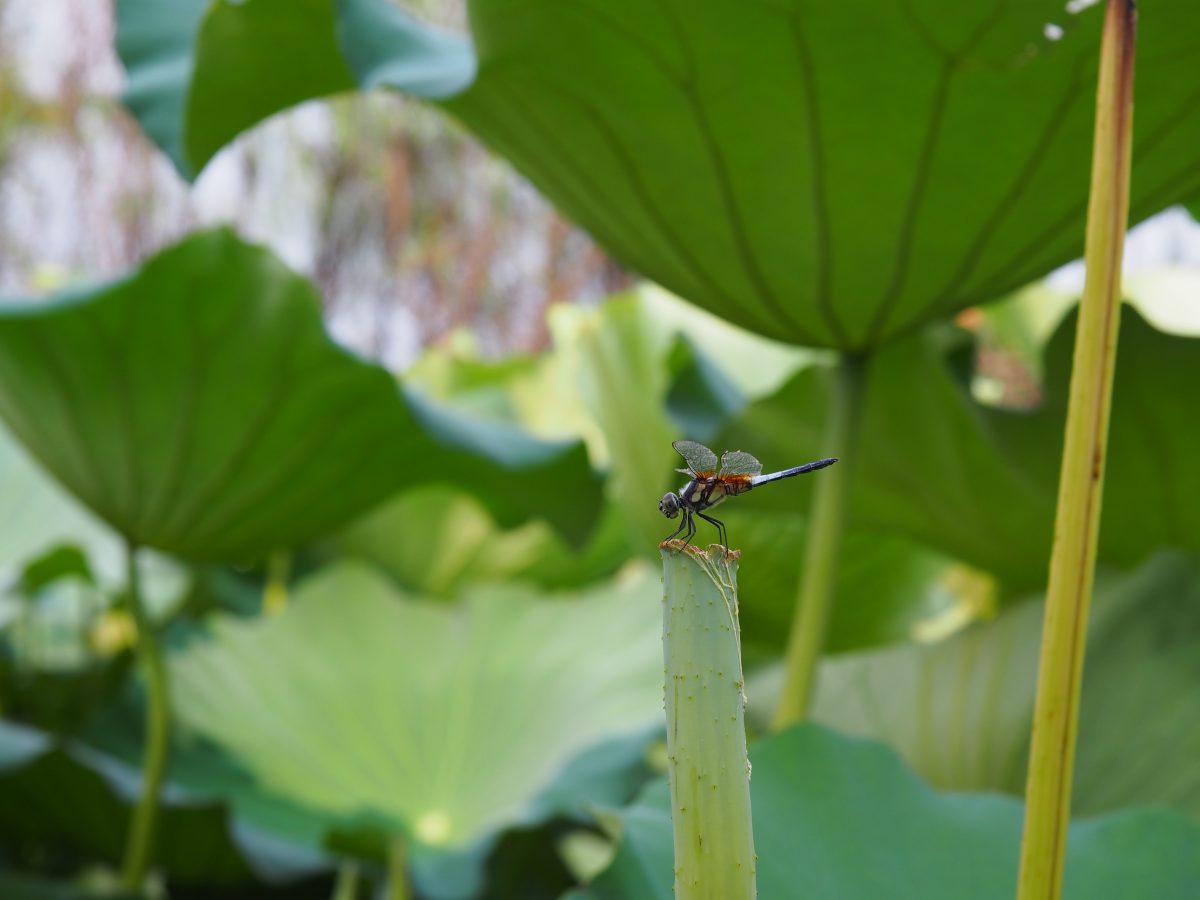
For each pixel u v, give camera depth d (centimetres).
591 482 131
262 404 115
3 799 129
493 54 85
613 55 84
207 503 121
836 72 82
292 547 133
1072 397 68
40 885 115
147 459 118
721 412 125
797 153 85
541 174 92
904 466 119
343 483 125
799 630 95
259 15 90
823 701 126
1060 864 67
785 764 84
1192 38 79
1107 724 108
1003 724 115
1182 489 112
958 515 121
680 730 68
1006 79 81
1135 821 83
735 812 67
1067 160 84
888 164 85
